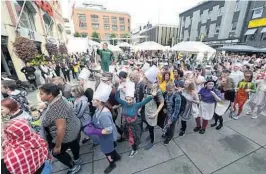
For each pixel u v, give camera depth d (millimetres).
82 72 3820
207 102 3365
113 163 2623
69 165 2439
